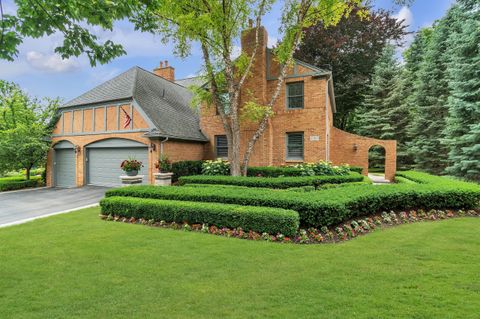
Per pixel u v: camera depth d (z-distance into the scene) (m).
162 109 14.98
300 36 12.93
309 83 14.32
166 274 3.89
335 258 4.42
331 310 2.91
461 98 13.55
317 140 14.11
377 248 4.89
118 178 14.33
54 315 2.91
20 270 4.09
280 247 5.02
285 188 9.81
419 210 7.50
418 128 18.81
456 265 4.09
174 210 6.62
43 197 12.32
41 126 15.95
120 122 14.04
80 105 15.26
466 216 7.45
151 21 4.68
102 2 3.89
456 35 14.09
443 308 2.92
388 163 16.22
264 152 14.66
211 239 5.55
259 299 3.17
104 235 5.89
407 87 22.52
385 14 22.11
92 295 3.32
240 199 6.79
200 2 11.27
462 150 13.30
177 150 14.10
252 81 14.93
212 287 3.48
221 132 15.93
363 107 24.61
